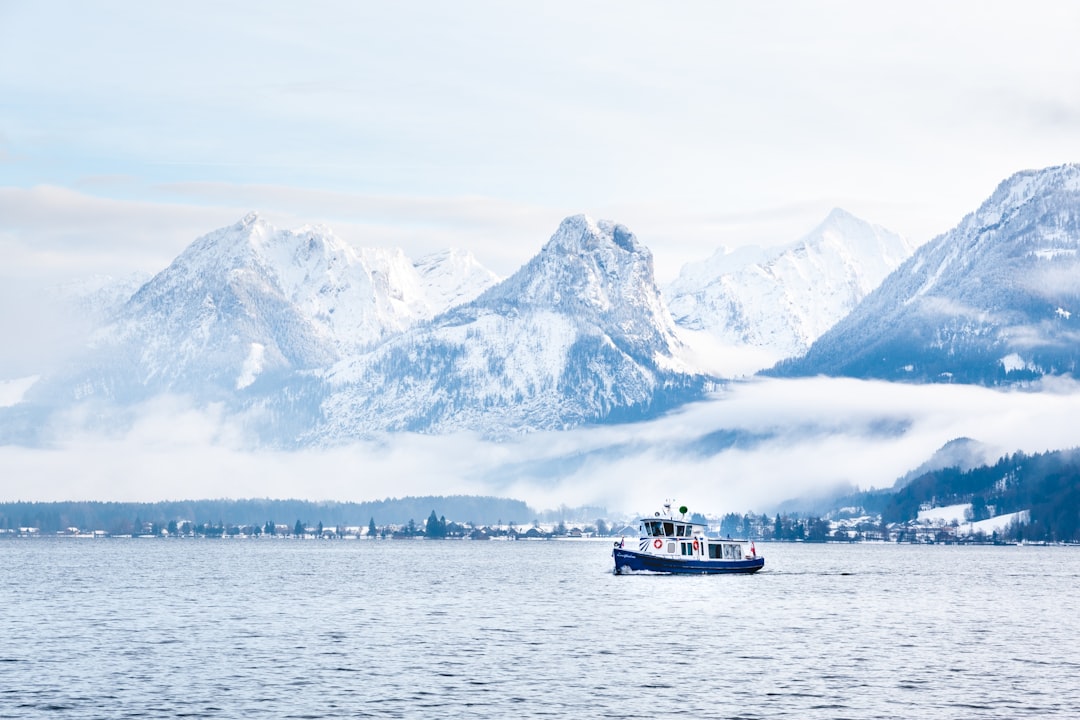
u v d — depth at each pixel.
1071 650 188.75
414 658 175.88
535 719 136.88
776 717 138.12
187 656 178.12
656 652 182.62
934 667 170.50
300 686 154.25
